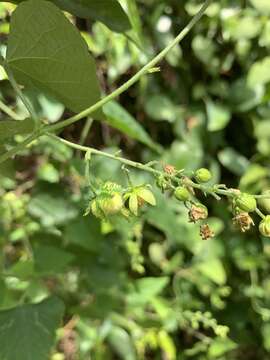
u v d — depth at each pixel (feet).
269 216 0.60
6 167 0.83
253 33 1.20
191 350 1.20
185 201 0.60
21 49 0.58
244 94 1.23
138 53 1.13
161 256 1.20
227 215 1.25
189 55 1.24
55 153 1.06
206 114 1.24
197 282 1.21
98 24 1.11
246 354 1.29
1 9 0.92
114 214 0.59
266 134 1.23
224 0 1.22
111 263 1.08
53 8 0.55
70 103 0.63
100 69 1.14
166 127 1.23
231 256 1.25
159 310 1.11
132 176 1.08
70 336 1.10
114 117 0.88
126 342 1.09
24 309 0.75
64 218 1.04
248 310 1.28
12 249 1.12
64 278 1.09
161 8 1.19
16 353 0.73
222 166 1.28
